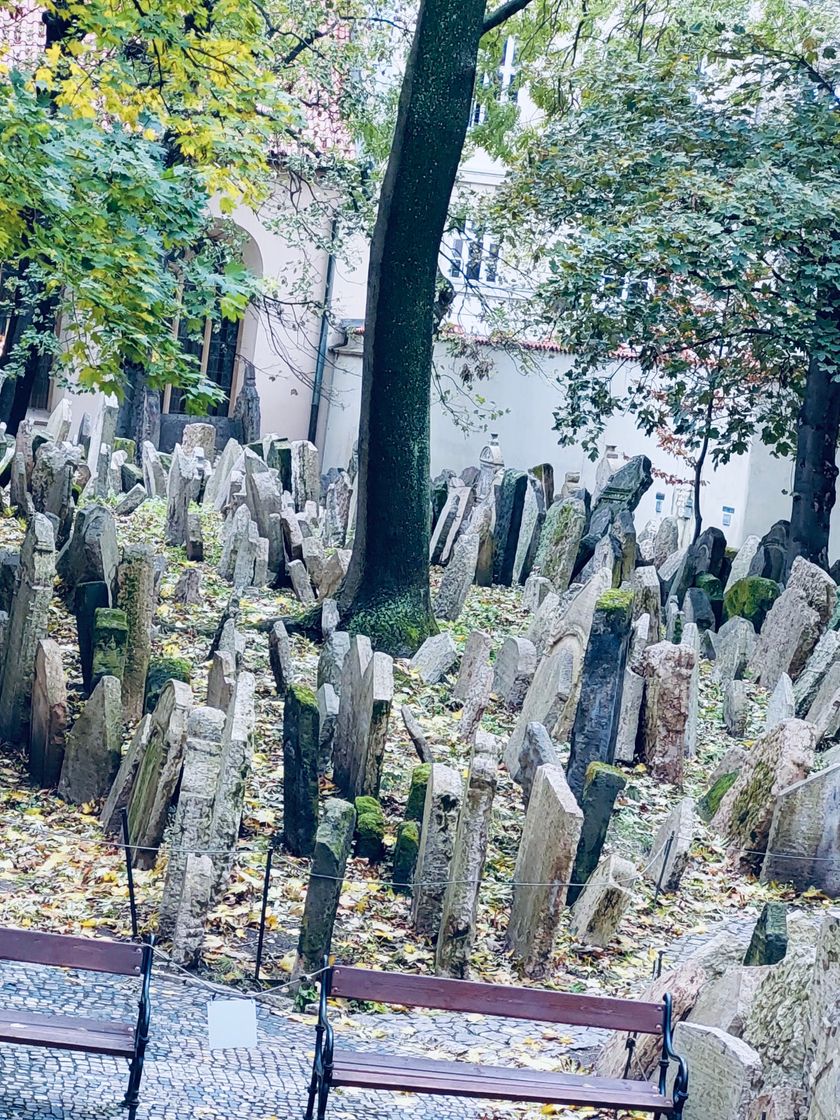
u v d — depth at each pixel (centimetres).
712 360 2442
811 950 750
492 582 1958
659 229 1783
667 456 2962
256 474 1856
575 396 2206
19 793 1141
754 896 1124
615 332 1969
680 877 1098
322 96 2531
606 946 998
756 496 2748
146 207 1356
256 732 1255
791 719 1212
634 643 1355
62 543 1639
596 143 2016
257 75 1509
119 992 817
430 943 972
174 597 1609
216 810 959
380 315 1495
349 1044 795
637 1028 668
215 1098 686
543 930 942
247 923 948
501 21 1550
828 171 1875
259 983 880
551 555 1866
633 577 1541
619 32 2470
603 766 1086
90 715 1128
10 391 2488
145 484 2273
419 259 1479
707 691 1582
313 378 3262
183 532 1867
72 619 1446
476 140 2472
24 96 1259
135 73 1684
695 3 2189
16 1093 648
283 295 3189
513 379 3039
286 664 1337
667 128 1959
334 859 887
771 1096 657
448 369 3038
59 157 1260
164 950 900
